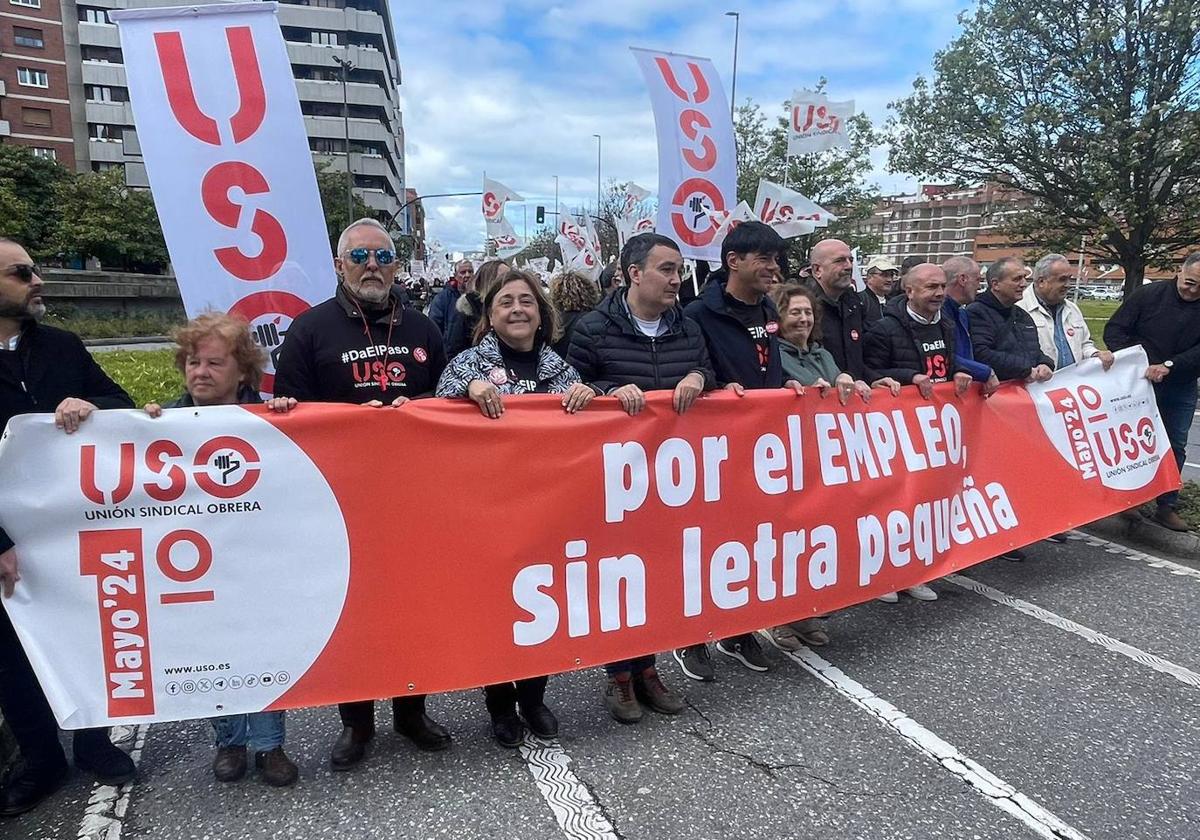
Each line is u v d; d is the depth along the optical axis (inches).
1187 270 193.6
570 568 115.6
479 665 109.3
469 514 109.8
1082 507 179.9
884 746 111.9
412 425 107.3
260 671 102.5
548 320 121.3
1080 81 553.0
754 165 1051.3
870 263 244.8
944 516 157.3
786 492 134.6
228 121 149.4
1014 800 99.4
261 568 102.5
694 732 116.6
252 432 102.0
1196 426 367.6
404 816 97.0
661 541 122.4
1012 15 570.9
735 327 140.9
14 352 100.5
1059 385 182.9
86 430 98.0
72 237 1469.0
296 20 2529.5
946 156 651.5
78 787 103.0
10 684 96.3
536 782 104.2
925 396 156.6
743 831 93.8
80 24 2258.9
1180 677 132.0
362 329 114.7
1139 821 95.4
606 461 117.6
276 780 102.8
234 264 153.0
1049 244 643.5
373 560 106.0
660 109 246.1
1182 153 521.3
